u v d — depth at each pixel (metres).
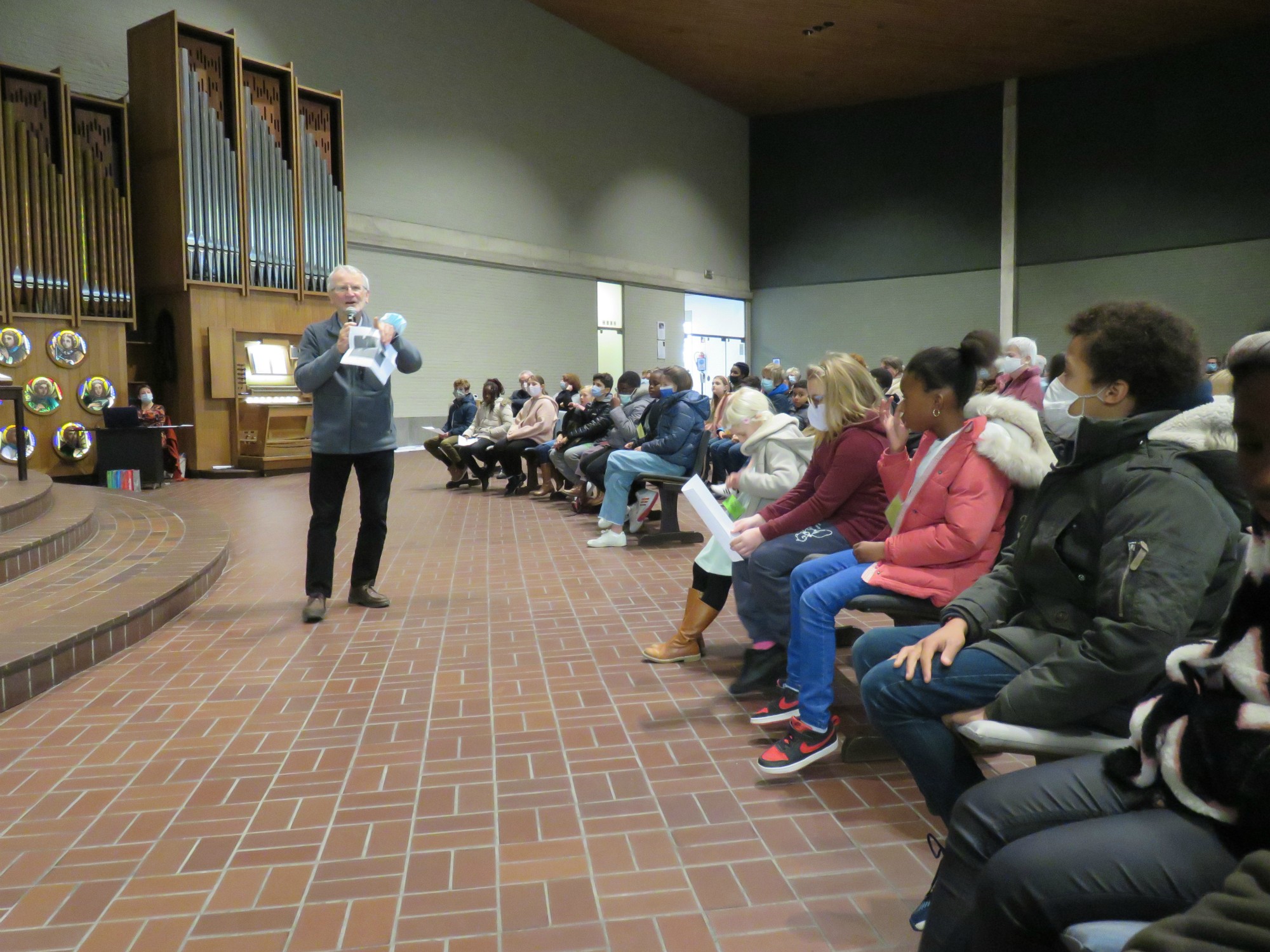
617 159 19.72
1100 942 1.13
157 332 11.44
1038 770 1.44
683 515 8.23
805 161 23.08
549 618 4.48
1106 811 1.36
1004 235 20.62
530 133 17.64
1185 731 1.22
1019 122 20.44
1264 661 1.12
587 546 6.57
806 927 1.86
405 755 2.80
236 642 4.07
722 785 2.57
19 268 9.71
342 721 3.09
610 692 3.37
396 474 12.09
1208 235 18.52
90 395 10.38
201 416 11.34
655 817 2.37
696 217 22.05
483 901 1.97
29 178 9.80
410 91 15.35
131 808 2.45
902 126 21.80
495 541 6.79
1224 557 1.54
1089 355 1.70
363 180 14.70
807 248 23.17
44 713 3.18
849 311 22.73
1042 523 1.81
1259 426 1.08
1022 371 3.79
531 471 9.84
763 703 3.25
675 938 1.83
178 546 5.62
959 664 1.82
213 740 2.93
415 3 15.37
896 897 1.98
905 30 17.75
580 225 18.91
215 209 11.23
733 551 3.29
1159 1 16.23
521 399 10.83
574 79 18.53
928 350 2.62
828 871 2.09
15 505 5.42
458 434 10.63
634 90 20.02
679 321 21.91
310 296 12.54
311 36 13.80
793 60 19.62
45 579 4.64
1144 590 1.51
